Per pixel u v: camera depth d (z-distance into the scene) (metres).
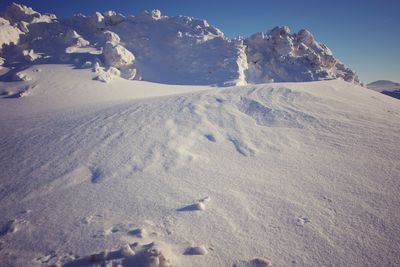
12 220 2.70
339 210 2.71
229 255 2.14
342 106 6.68
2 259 2.16
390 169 3.56
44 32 32.66
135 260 2.04
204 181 3.39
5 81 17.66
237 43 29.98
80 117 7.12
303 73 29.80
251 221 2.58
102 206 2.91
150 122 5.87
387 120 5.71
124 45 30.64
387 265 2.03
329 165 3.75
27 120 7.76
